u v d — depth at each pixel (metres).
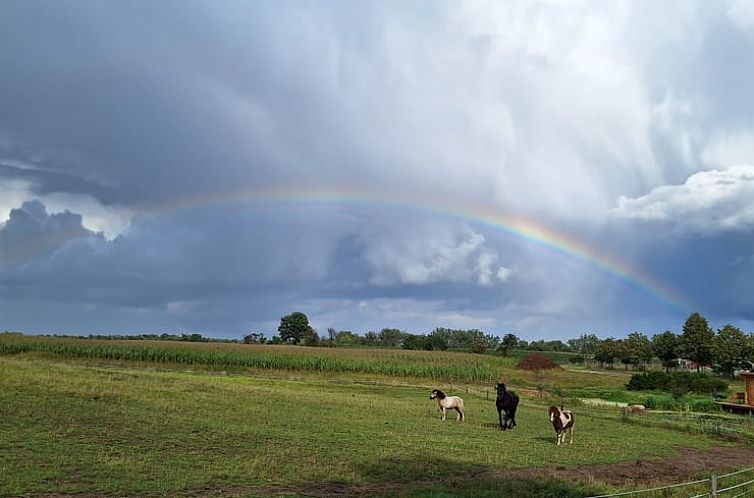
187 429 24.06
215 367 82.12
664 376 79.25
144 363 82.56
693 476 23.67
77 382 31.92
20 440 19.73
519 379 85.94
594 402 60.59
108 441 20.97
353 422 30.03
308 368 84.06
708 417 49.84
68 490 15.54
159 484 16.64
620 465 24.88
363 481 18.86
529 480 19.89
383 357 94.00
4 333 101.50
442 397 34.97
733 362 101.75
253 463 19.48
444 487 18.33
